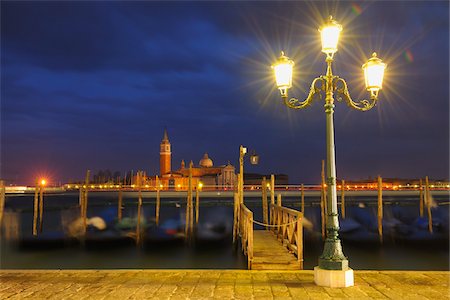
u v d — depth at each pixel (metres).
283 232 18.22
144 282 10.03
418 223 48.25
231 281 10.09
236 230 28.91
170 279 10.32
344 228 45.00
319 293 8.97
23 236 39.91
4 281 10.18
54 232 42.75
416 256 29.03
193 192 85.62
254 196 84.56
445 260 27.77
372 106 9.73
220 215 62.75
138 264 27.05
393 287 9.44
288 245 16.84
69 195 95.25
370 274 10.79
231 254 28.45
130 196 89.00
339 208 64.75
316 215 63.19
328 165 9.85
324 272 9.56
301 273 10.95
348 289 9.30
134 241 37.34
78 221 47.44
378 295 8.78
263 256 15.16
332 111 9.84
